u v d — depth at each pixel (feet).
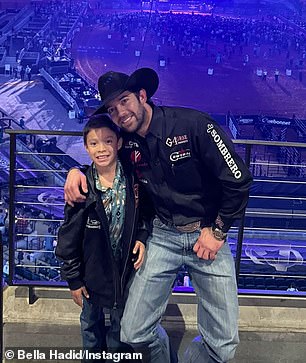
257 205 50.55
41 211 43.73
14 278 7.09
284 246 42.16
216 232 4.70
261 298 6.98
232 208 4.58
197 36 112.68
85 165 4.97
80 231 4.73
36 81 98.73
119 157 4.75
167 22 112.88
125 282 5.04
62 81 95.81
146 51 110.01
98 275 4.93
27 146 63.10
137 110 4.35
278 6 115.96
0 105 89.51
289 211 48.85
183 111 4.45
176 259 4.98
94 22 110.32
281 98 99.96
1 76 99.96
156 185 4.68
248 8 114.11
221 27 114.21
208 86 100.89
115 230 4.80
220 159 4.40
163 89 101.19
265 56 112.57
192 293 7.00
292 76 105.29
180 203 4.70
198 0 113.91
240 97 99.66
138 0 112.68
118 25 110.63
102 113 4.61
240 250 6.93
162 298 5.05
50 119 87.51
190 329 6.42
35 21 106.83
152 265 4.91
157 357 5.27
